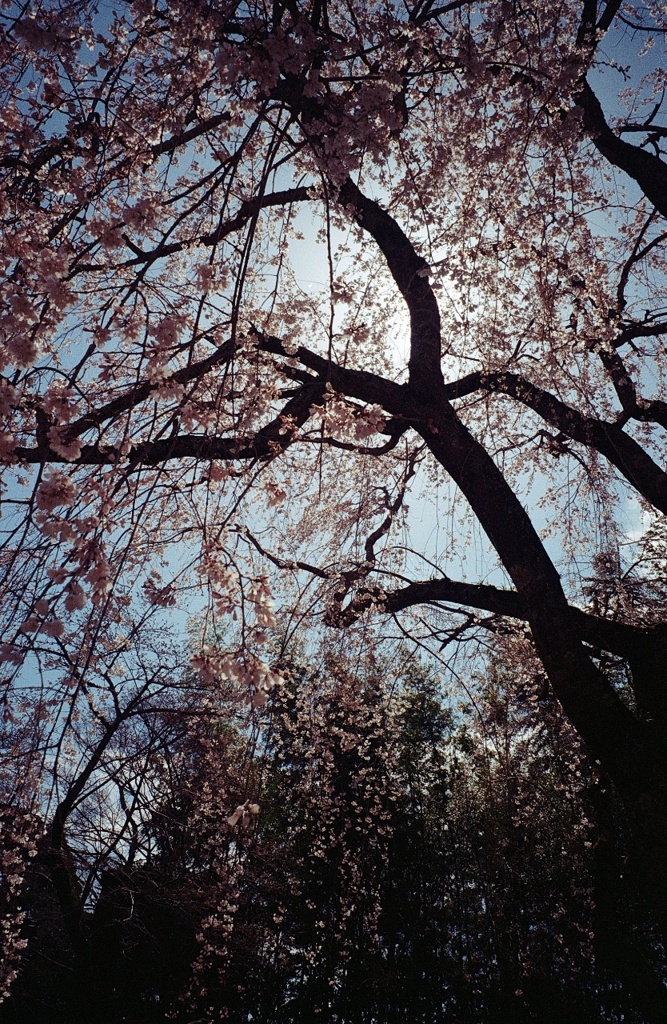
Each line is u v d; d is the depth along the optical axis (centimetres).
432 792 1603
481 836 1327
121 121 397
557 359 666
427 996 1464
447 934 1496
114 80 377
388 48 437
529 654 771
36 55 406
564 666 504
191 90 424
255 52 373
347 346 532
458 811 1533
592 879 1000
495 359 715
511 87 573
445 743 1566
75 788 894
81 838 1011
